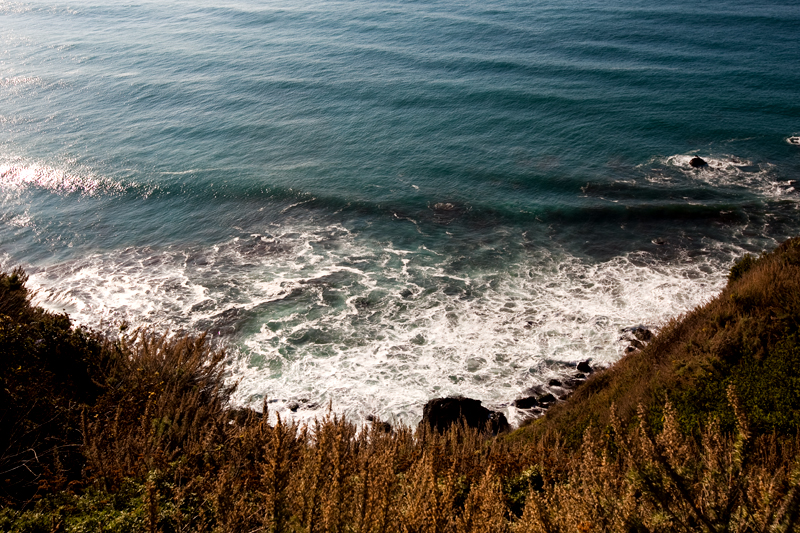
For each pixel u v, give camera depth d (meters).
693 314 12.25
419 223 24.47
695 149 30.84
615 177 28.11
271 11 72.31
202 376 9.31
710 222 22.88
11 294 9.76
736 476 3.17
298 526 3.32
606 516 3.43
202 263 21.03
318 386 14.34
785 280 10.23
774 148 30.19
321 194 27.39
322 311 17.77
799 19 55.22
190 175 29.88
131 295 18.62
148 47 57.22
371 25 62.88
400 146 33.62
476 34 57.47
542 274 19.83
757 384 7.44
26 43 59.97
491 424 12.20
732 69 43.22
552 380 14.39
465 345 15.98
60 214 25.81
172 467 5.59
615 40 52.78
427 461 4.33
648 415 7.83
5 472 4.99
